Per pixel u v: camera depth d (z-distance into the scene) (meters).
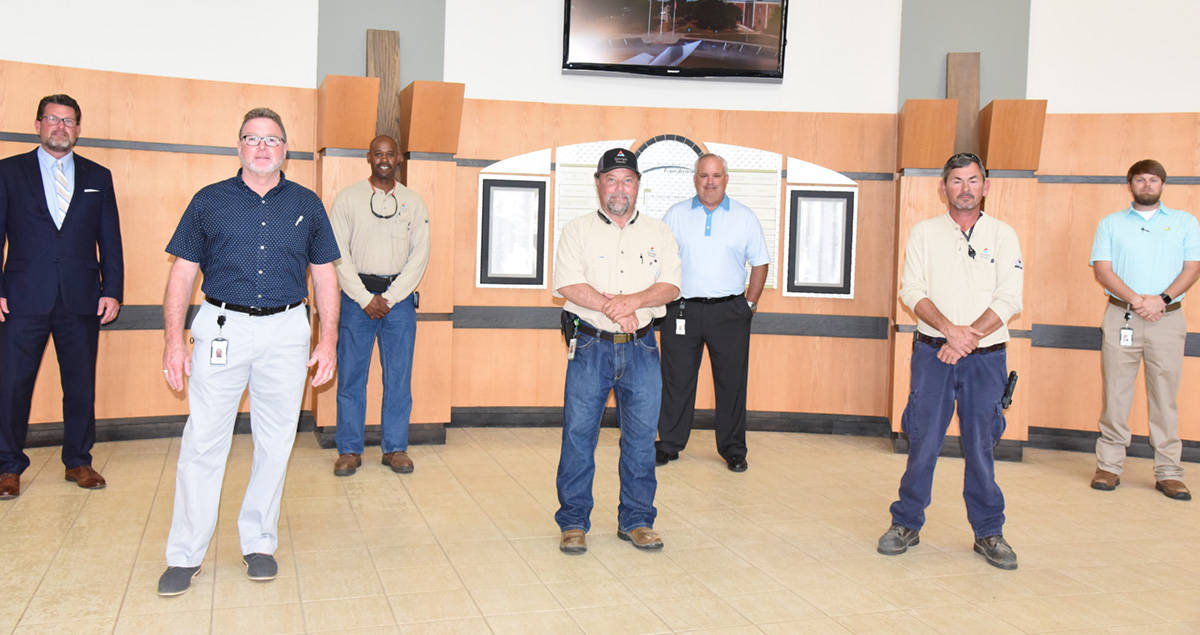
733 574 3.20
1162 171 4.73
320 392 5.21
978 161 3.40
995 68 5.90
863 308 6.06
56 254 4.05
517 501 4.15
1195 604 3.00
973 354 3.38
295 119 5.57
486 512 3.94
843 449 5.62
